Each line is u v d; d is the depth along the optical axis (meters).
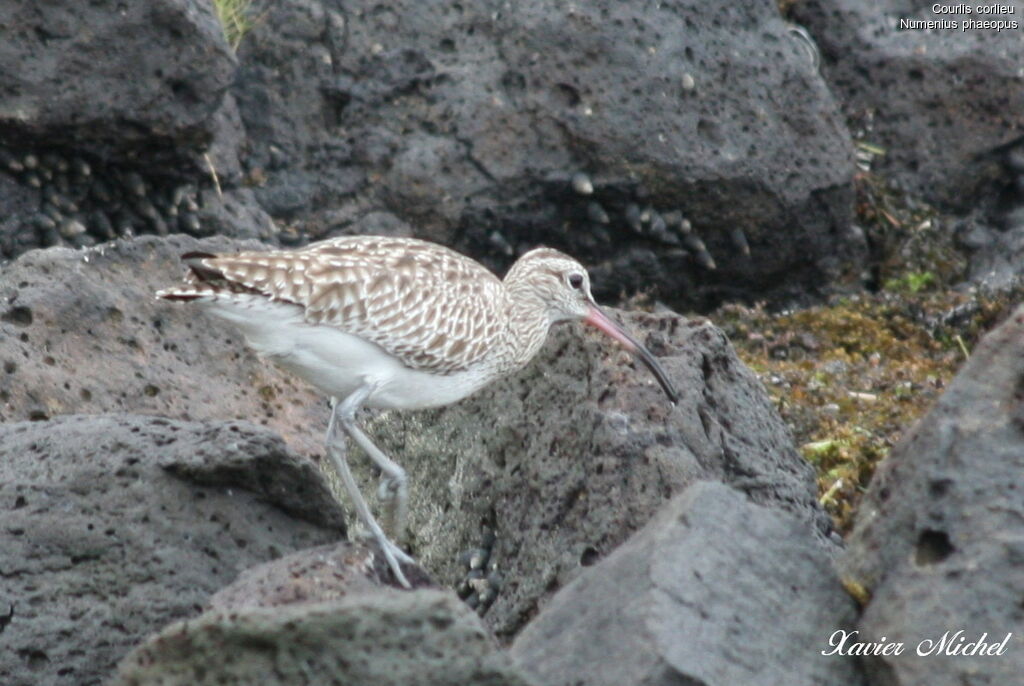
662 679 8.29
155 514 10.39
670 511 9.39
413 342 11.51
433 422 12.80
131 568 10.32
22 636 10.17
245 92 18.33
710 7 18.59
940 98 20.67
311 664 8.03
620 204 18.45
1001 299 19.00
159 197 17.25
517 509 11.99
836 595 9.15
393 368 11.60
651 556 8.95
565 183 18.20
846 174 19.22
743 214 18.80
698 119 18.39
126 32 16.14
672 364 12.04
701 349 12.31
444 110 18.23
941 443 9.12
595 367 11.88
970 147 20.72
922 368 17.89
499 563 12.07
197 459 10.38
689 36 18.41
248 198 17.88
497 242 18.39
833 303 19.66
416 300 11.48
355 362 11.44
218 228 17.48
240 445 10.40
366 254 11.55
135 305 13.59
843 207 19.41
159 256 13.88
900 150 20.83
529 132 18.17
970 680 8.45
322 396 14.22
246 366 13.93
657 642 8.43
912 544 9.03
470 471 12.41
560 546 11.51
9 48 15.80
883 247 20.41
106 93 16.17
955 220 20.72
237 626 8.01
